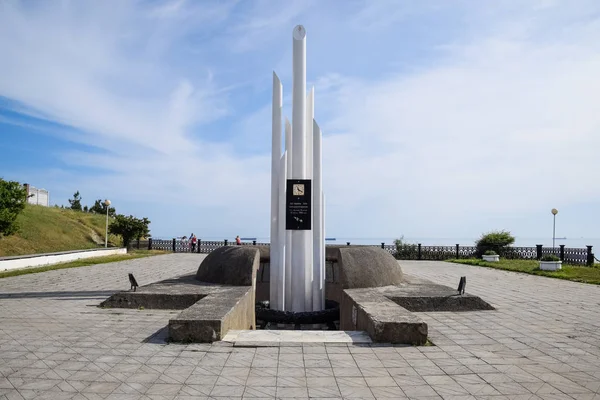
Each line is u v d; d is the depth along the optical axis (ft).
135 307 26.73
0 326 21.62
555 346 18.40
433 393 12.99
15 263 52.24
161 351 17.06
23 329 20.94
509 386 13.61
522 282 42.22
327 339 18.67
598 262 60.13
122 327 21.38
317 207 30.55
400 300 26.50
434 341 19.08
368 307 21.56
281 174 30.09
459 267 60.13
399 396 12.74
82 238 86.43
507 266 57.36
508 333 20.71
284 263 29.71
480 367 15.44
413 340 18.34
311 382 13.76
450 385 13.65
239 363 15.57
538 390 13.30
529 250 71.46
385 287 29.78
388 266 31.50
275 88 30.63
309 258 29.68
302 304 29.43
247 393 12.86
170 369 14.94
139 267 56.59
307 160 30.58
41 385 13.46
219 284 30.35
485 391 13.17
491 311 26.37
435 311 26.32
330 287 34.83
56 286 37.19
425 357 16.57
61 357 16.31
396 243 80.43
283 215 29.91
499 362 16.06
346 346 17.80
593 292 35.09
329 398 12.55
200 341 18.28
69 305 27.71
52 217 87.71
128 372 14.65
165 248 93.35
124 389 13.14
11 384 13.53
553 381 14.11
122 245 92.89
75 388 13.23
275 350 17.17
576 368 15.46
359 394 12.85
